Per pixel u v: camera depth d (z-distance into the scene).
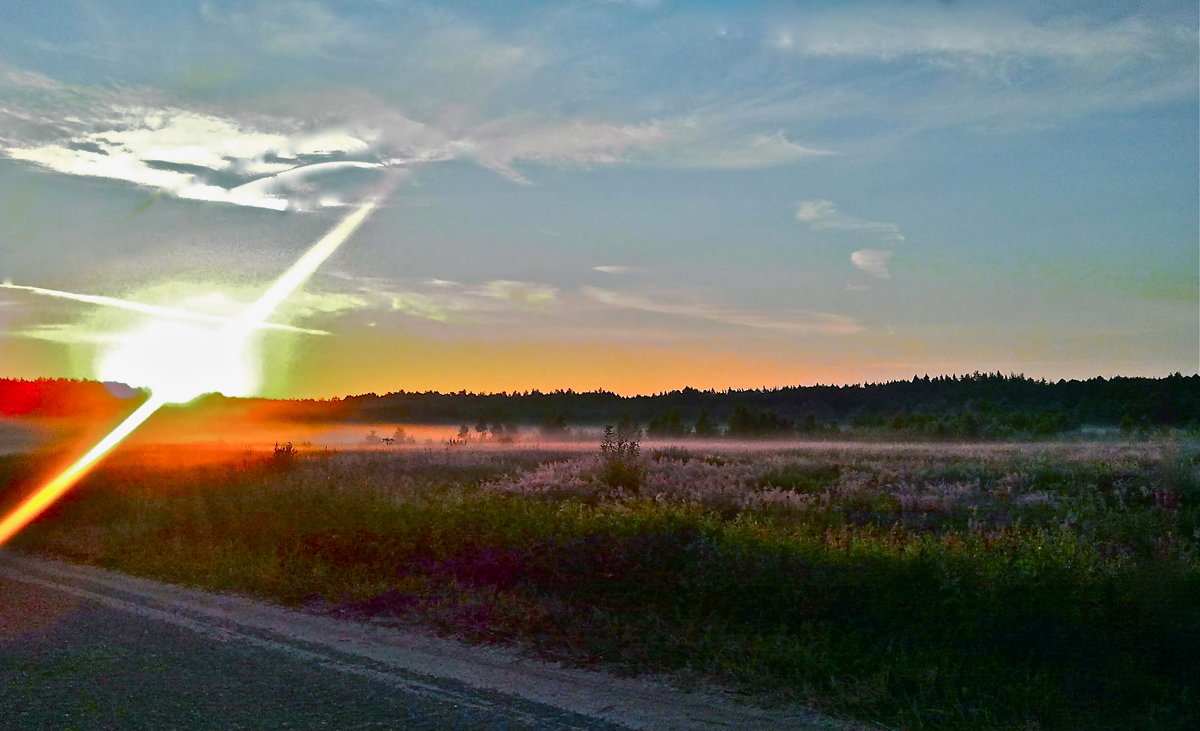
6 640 9.66
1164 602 8.38
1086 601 8.73
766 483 23.09
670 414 63.41
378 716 7.13
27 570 14.67
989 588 9.20
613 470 22.62
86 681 8.06
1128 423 51.66
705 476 24.19
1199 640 7.98
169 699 7.53
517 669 8.59
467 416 104.31
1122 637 8.19
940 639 8.89
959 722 7.07
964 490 20.03
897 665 8.23
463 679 8.22
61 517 20.81
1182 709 7.21
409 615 10.70
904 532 15.02
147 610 11.24
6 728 6.82
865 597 9.65
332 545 14.23
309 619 10.72
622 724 7.06
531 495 20.61
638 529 12.76
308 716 7.12
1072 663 8.15
